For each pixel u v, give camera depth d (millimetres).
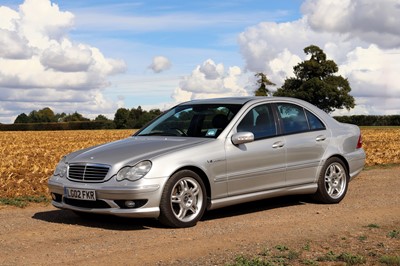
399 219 7355
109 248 5797
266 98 8273
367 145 25469
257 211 8125
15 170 15055
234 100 8133
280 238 6211
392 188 10484
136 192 6516
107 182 6676
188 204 6945
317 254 5422
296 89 98125
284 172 8023
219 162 7219
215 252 5555
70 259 5340
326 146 8633
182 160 6855
